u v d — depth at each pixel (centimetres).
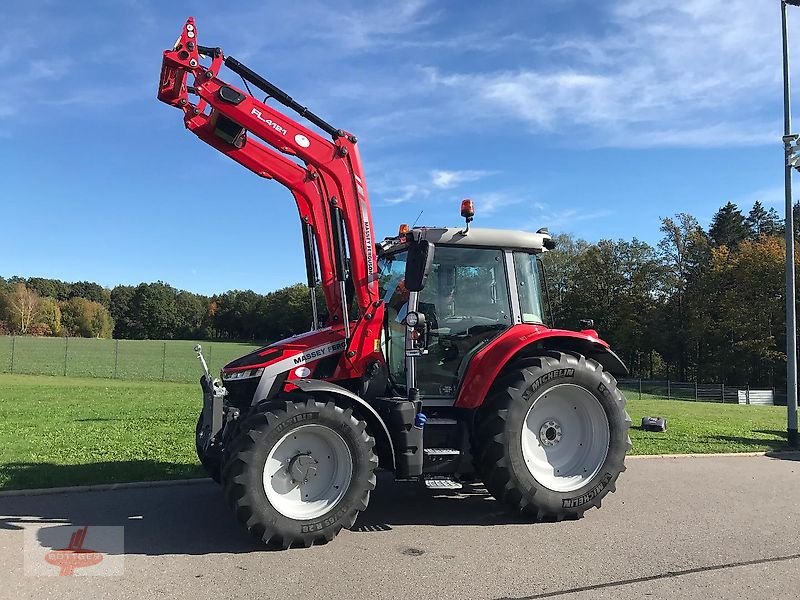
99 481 654
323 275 590
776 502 633
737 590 399
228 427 517
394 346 577
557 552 468
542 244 621
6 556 437
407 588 394
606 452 576
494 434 540
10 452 815
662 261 5444
